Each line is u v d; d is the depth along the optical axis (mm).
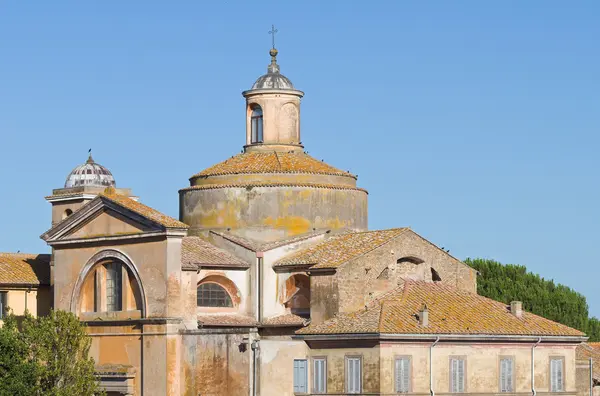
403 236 111625
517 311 110125
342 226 116625
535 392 107875
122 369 108438
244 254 113812
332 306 107000
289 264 111750
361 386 100875
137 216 109125
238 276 113375
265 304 112625
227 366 103875
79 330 109312
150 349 107875
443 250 114312
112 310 112062
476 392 104500
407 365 101312
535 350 108500
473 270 116125
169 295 107188
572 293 159750
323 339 102562
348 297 107125
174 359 107000
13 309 121750
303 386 103250
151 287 108375
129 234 109938
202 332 105812
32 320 110312
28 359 108375
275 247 113250
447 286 112562
